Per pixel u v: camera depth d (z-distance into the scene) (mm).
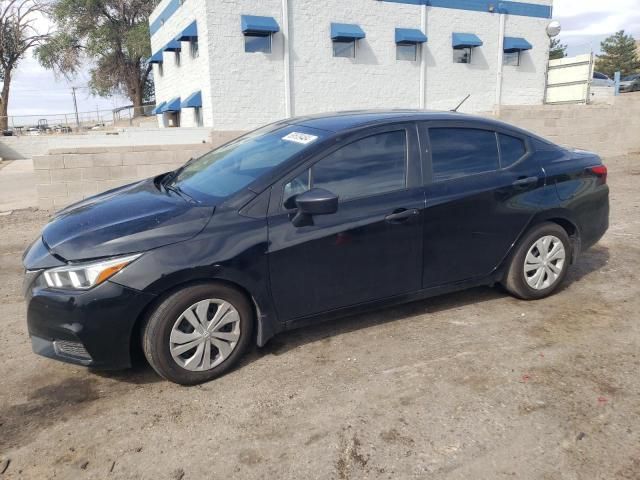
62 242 3193
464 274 4121
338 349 3732
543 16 19297
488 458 2596
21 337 4047
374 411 2992
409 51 17125
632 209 8000
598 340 3797
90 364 3102
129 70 33906
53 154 8805
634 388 3170
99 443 2779
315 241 3457
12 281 5355
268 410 3031
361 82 16500
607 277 5102
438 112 4230
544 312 4305
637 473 2479
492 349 3686
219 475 2529
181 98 18344
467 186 4004
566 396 3100
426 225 3834
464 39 17422
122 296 2994
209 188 3699
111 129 26203
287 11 14930
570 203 4484
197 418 2975
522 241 4324
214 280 3240
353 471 2529
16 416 3025
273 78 15156
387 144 3801
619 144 14445
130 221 3268
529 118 13250
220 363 3350
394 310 4395
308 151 3553
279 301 3453
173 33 18359
